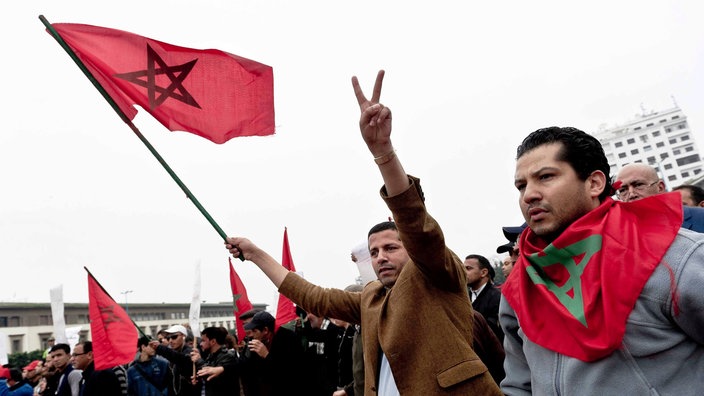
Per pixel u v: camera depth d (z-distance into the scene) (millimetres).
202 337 6820
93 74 3154
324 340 5547
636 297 1205
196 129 3344
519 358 1676
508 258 5141
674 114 93250
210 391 5938
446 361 1923
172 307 62906
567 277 1371
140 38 3332
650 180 3594
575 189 1422
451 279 2041
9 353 45094
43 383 11008
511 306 1556
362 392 3609
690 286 1142
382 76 1848
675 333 1188
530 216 1480
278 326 5852
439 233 1913
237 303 7922
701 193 4086
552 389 1343
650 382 1173
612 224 1326
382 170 1863
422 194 1941
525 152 1522
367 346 2256
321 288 2803
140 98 3234
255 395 5746
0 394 8195
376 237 2395
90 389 5844
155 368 7320
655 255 1227
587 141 1451
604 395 1209
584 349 1252
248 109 3473
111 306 6309
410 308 2039
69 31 3186
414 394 1936
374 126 1838
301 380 5422
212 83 3436
